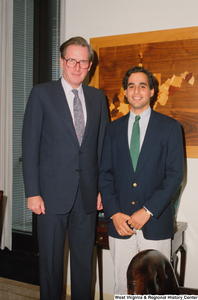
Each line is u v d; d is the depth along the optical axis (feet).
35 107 6.30
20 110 10.79
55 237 6.40
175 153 5.97
